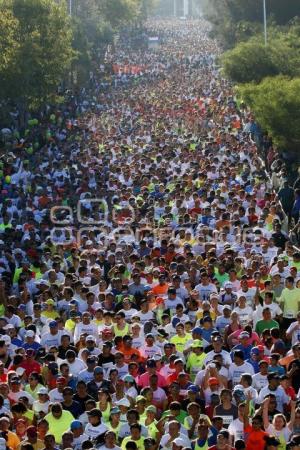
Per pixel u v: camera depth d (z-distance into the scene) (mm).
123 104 111312
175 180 61281
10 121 91562
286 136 73688
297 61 107188
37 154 75250
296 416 27062
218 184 58281
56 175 65812
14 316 36250
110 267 42750
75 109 106750
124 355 32188
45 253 44812
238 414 27250
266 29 125812
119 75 146625
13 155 71188
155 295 38344
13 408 28328
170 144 78688
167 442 26359
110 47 179875
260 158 70562
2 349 32500
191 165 66875
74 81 124500
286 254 41938
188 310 36438
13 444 26688
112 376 30250
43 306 37250
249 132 81375
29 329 34844
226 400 27750
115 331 34594
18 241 48156
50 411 28312
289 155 72500
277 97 74812
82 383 29078
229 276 39281
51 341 33969
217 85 127188
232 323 34562
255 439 26188
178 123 93375
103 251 44281
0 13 91188
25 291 38875
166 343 32312
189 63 162875
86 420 28234
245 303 35969
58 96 102938
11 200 56625
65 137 86562
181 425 26875
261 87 85375
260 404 28422
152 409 27781
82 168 67688
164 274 39406
